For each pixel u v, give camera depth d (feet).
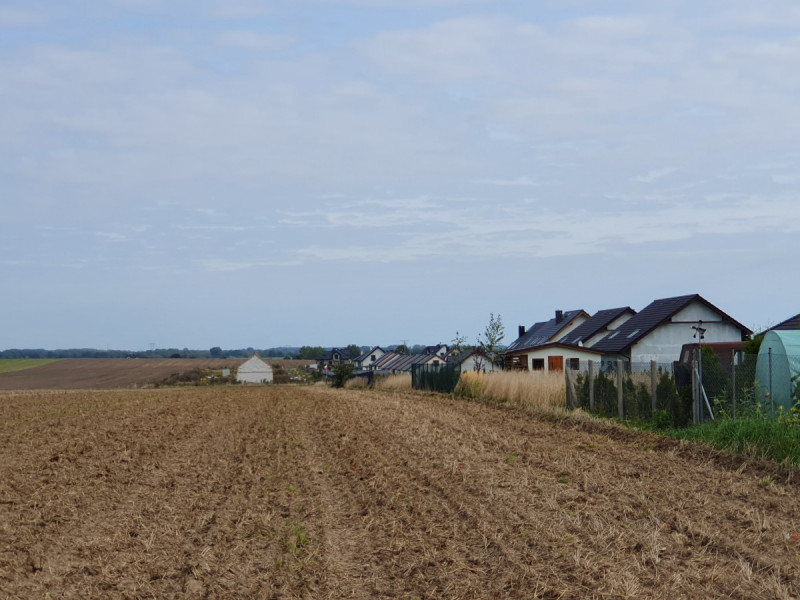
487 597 26.94
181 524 38.99
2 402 139.95
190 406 127.13
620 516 37.19
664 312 150.20
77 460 61.36
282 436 77.46
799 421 54.75
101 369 436.76
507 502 40.68
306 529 37.58
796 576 28.19
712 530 34.09
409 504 41.45
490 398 117.70
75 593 28.96
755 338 92.94
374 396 146.30
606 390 84.28
